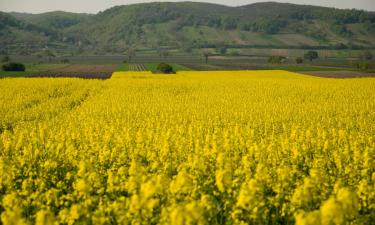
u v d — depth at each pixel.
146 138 18.64
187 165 13.55
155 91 45.88
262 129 23.12
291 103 34.38
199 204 8.66
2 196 11.70
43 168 14.51
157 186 9.64
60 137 18.56
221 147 16.23
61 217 9.22
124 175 12.01
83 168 12.20
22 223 8.56
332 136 19.55
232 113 27.86
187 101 36.28
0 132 24.86
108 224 9.66
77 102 37.69
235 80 60.25
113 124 23.20
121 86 50.56
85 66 133.62
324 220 7.88
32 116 28.28
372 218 10.05
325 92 43.31
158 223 9.11
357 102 35.03
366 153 14.23
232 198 10.68
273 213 10.71
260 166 11.97
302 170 14.78
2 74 91.38
